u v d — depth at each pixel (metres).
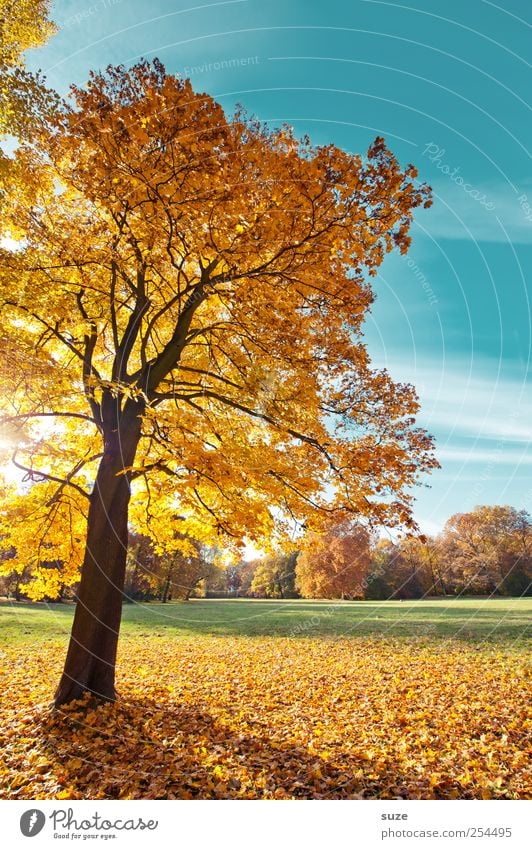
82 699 6.11
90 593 6.56
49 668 10.66
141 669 10.59
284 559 54.06
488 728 6.08
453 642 14.52
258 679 9.75
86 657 6.35
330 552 37.31
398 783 4.66
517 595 46.12
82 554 8.63
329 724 6.47
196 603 38.22
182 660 12.34
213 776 4.70
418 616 23.20
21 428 7.71
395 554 47.62
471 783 4.62
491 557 47.75
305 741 5.73
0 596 29.27
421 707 7.25
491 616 21.62
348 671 10.61
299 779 4.72
